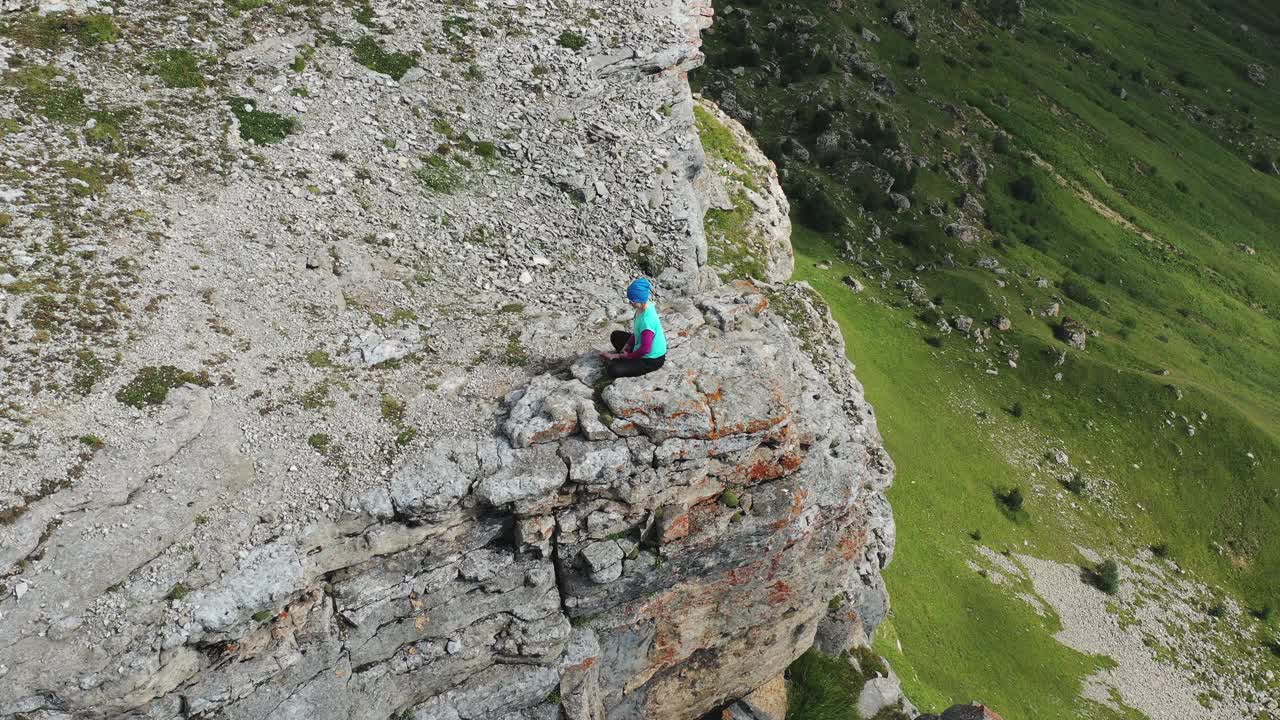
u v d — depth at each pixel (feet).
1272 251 594.65
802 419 51.52
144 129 60.08
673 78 88.22
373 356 51.13
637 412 45.16
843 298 363.76
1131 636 248.93
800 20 618.85
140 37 66.13
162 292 50.08
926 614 208.85
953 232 494.18
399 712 44.57
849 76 586.86
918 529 247.70
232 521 40.16
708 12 103.14
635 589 48.93
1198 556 316.40
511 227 70.08
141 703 36.04
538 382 48.57
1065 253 524.93
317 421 45.57
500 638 46.34
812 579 58.49
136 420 42.47
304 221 60.64
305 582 39.96
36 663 34.01
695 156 84.43
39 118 56.85
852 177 509.76
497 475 43.11
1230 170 652.48
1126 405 363.56
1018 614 225.76
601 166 77.56
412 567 43.39
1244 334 503.20
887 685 73.31
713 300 56.85
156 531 38.63
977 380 351.46
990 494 285.23
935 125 583.17
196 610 36.83
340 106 70.38
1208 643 266.77
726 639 57.82
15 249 48.29
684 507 47.62
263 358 48.88
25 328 44.57
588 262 71.00
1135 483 335.67
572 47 85.20
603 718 55.06
